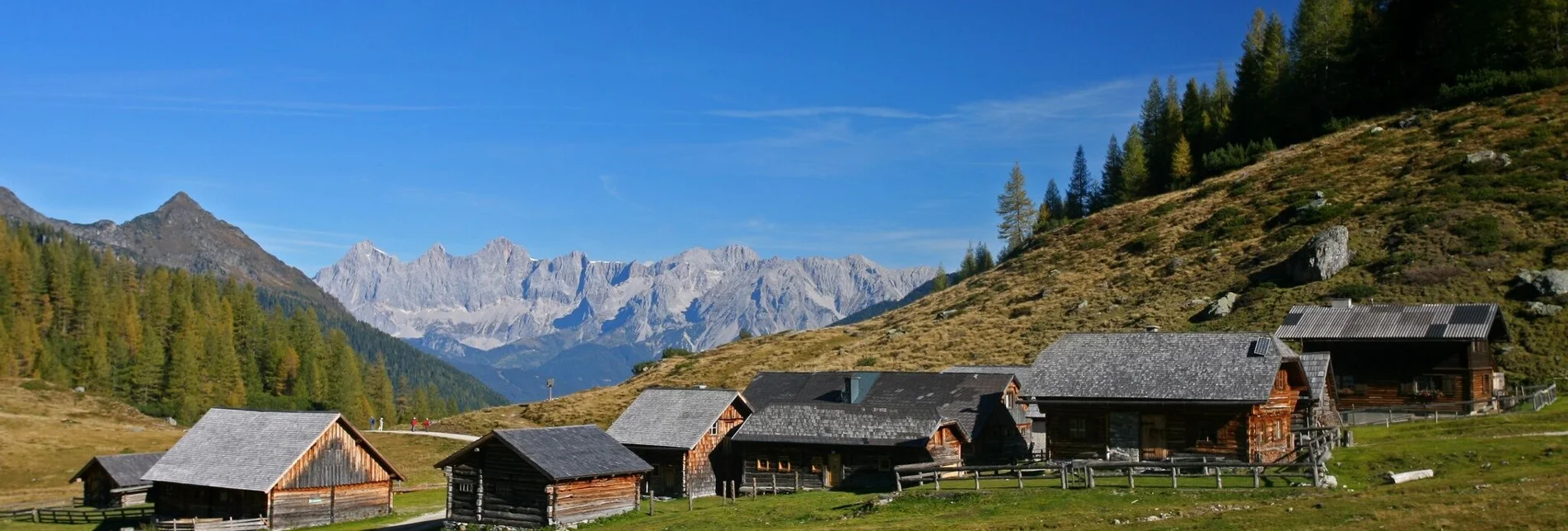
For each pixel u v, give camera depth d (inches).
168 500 2851.9
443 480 3796.8
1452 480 1759.4
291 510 2672.2
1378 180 5128.0
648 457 2854.3
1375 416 2856.8
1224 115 7106.3
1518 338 3373.5
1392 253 4202.8
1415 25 6392.7
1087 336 2583.7
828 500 2273.6
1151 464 1934.1
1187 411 2314.2
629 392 5152.6
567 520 2310.5
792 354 5383.9
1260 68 6968.5
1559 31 5866.1
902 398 2979.8
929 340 4884.4
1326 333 3100.4
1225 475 2022.6
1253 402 2206.0
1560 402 2748.5
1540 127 5014.8
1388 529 1402.6
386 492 2896.2
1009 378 2994.6
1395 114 6072.8
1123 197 7042.3
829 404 2787.9
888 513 1972.2
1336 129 6245.1
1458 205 4434.1
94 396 6205.7
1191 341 2447.1
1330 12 6697.8
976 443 2755.9
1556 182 4416.8
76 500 3339.1
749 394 3270.2
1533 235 4018.2
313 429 2773.1
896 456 2578.7
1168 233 5462.6
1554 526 1328.7
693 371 5413.4
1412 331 2987.2
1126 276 5034.5
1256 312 4050.2
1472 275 3833.7
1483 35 5984.3
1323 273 4190.5
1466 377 2898.6
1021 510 1850.4
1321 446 2123.5
